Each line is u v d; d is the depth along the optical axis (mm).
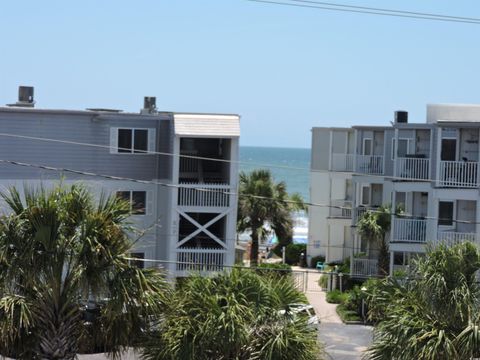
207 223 43969
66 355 22750
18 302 21922
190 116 44438
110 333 22734
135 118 44438
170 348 22906
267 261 61031
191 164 46312
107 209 22938
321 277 53719
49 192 24047
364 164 51875
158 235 44844
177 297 23484
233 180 44156
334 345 36812
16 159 42844
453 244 25281
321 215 61375
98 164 44125
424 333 22828
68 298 22484
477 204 43344
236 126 44469
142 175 44844
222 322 22781
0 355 22703
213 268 33375
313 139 61781
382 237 47125
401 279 24391
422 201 46719
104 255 22266
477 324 22969
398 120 50250
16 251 22219
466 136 44219
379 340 23828
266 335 23344
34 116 43031
